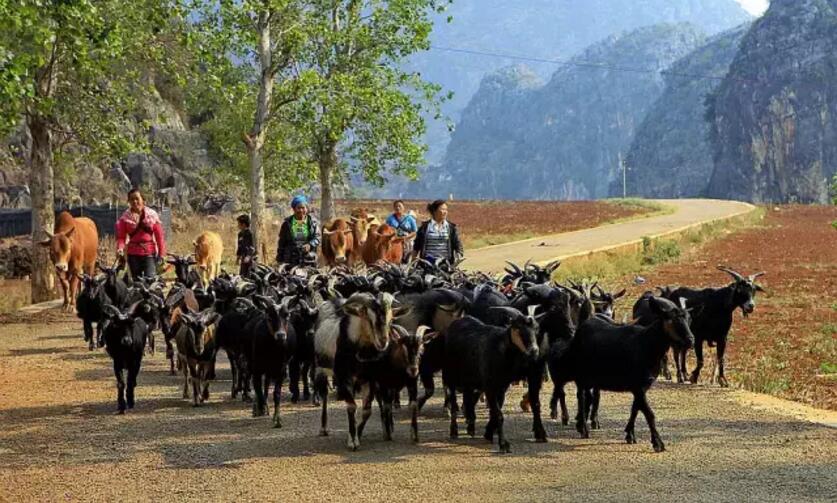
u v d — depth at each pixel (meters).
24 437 12.65
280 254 18.58
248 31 31.25
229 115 38.66
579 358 12.20
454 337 12.14
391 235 22.73
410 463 11.02
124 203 50.84
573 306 12.68
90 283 19.36
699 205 97.75
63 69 27.19
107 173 53.91
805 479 10.21
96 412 14.09
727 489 9.89
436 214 17.83
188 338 14.16
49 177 27.64
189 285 18.86
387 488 10.09
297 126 34.25
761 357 19.55
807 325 24.02
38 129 27.27
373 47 37.31
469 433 12.34
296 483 10.33
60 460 11.53
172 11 24.42
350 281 14.88
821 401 15.31
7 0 17.55
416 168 39.69
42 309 25.56
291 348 13.19
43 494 10.24
